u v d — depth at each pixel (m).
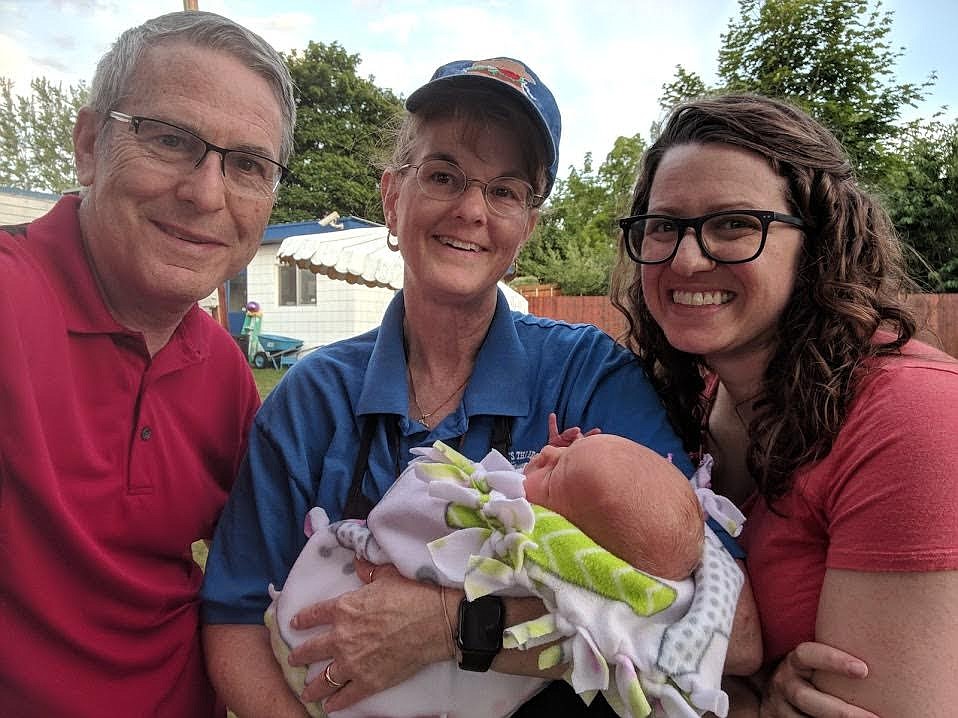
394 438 0.60
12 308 0.51
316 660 0.51
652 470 0.46
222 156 0.56
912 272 0.59
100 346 0.56
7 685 0.52
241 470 0.62
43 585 0.52
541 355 0.63
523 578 0.44
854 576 0.42
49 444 0.52
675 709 0.40
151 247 0.56
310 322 5.91
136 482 0.57
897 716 0.39
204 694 0.62
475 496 0.49
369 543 0.53
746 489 0.58
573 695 0.51
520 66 0.60
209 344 0.66
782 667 0.46
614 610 0.43
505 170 0.59
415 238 0.60
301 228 5.64
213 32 0.57
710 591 0.44
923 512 0.39
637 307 0.63
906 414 0.42
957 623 0.38
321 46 12.94
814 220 0.51
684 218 0.52
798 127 0.51
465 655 0.46
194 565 0.66
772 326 0.53
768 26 6.57
